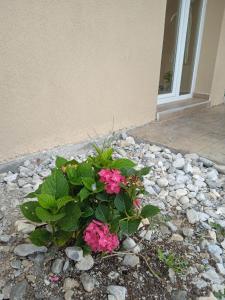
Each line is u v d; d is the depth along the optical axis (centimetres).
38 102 257
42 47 246
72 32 264
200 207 213
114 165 158
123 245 161
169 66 451
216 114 458
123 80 332
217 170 273
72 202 142
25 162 257
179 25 431
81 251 147
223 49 491
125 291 138
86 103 299
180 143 324
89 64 288
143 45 340
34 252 152
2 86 230
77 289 139
